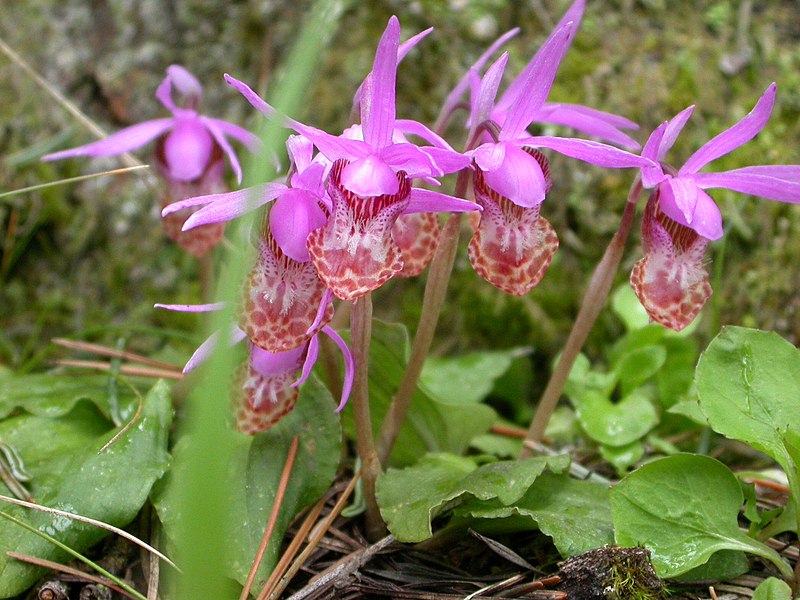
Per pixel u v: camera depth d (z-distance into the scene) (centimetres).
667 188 16
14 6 26
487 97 16
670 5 26
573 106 18
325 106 25
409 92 25
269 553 16
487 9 25
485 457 19
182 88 21
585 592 15
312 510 18
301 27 26
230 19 26
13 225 26
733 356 17
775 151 25
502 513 16
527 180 15
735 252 25
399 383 19
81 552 16
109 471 17
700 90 25
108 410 19
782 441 15
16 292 26
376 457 18
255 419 17
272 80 26
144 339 26
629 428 20
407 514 16
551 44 15
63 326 26
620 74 25
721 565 16
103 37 26
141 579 17
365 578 16
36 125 26
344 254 15
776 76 26
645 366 21
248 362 17
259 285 15
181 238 22
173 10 26
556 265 25
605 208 25
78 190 26
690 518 16
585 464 21
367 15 25
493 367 23
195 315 26
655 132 16
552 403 19
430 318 18
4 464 17
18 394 20
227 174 26
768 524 17
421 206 15
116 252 26
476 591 16
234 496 17
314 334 16
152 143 26
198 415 11
